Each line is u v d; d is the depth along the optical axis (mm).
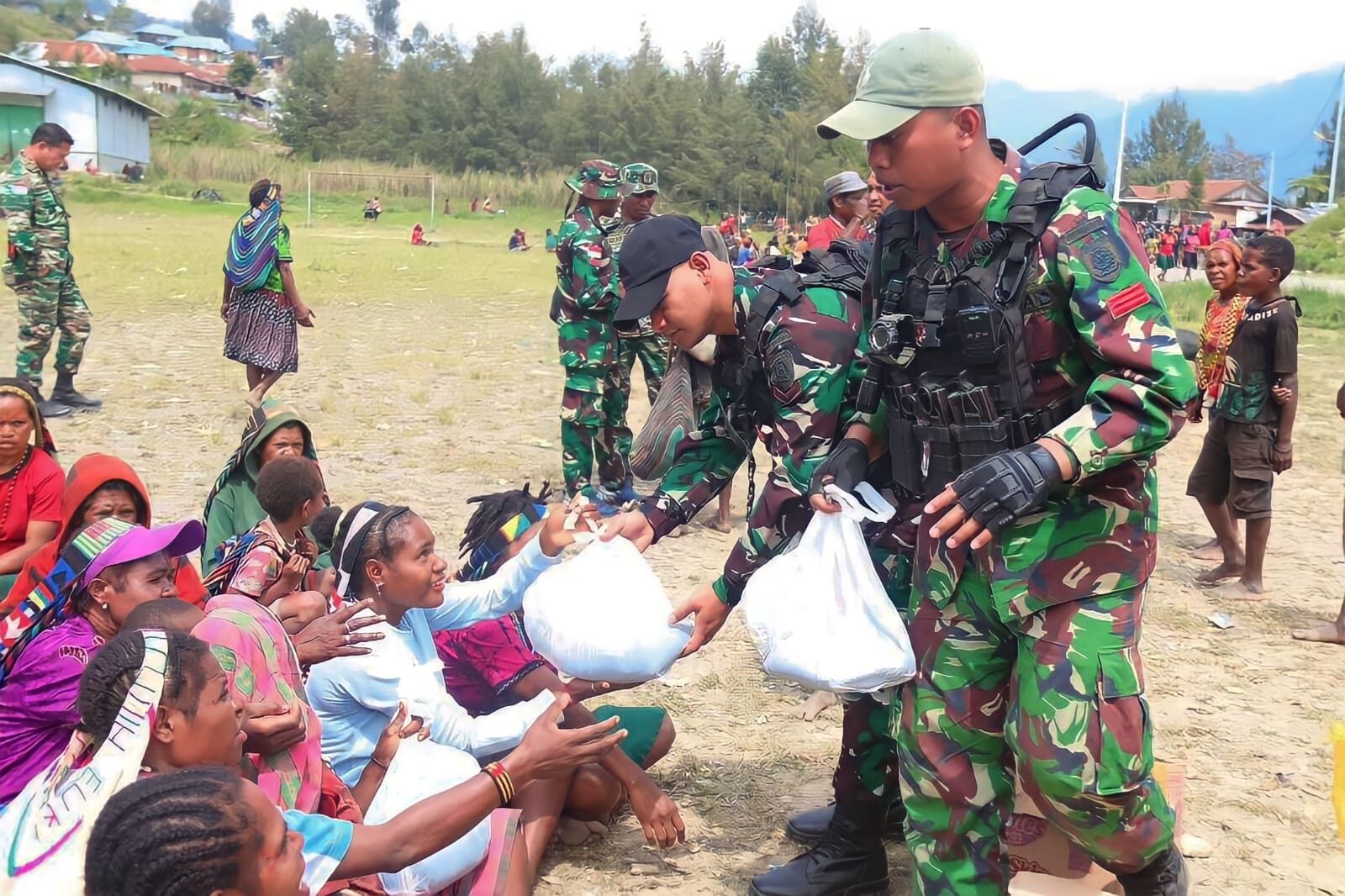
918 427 3055
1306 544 7758
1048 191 2826
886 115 2771
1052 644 2859
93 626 3365
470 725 3518
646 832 3779
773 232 67438
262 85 140875
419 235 41938
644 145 80625
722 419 3619
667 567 6828
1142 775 2846
